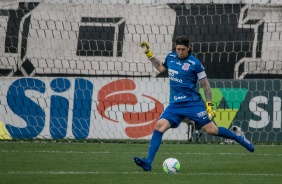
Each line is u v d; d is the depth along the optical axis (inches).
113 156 1972.2
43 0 2960.1
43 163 1790.1
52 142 2370.8
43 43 2824.8
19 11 2869.1
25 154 1998.0
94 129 2471.7
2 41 2817.4
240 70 2760.8
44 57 2810.0
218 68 2765.7
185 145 2333.9
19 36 2827.3
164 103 2484.0
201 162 1850.4
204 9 2832.2
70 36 2837.1
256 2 2925.7
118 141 2420.0
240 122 2450.8
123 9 2881.4
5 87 2488.9
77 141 2415.1
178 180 1467.8
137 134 2476.6
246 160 1907.0
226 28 2805.1
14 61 2800.2
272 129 2448.3
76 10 2886.3
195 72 1589.6
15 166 1722.4
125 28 2839.6
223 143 2421.3
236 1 2952.8
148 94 2488.9
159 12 2859.3
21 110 2476.6
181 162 1846.7
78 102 2479.1
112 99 2486.5
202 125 1636.3
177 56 1603.1
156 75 2763.3
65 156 1958.7
